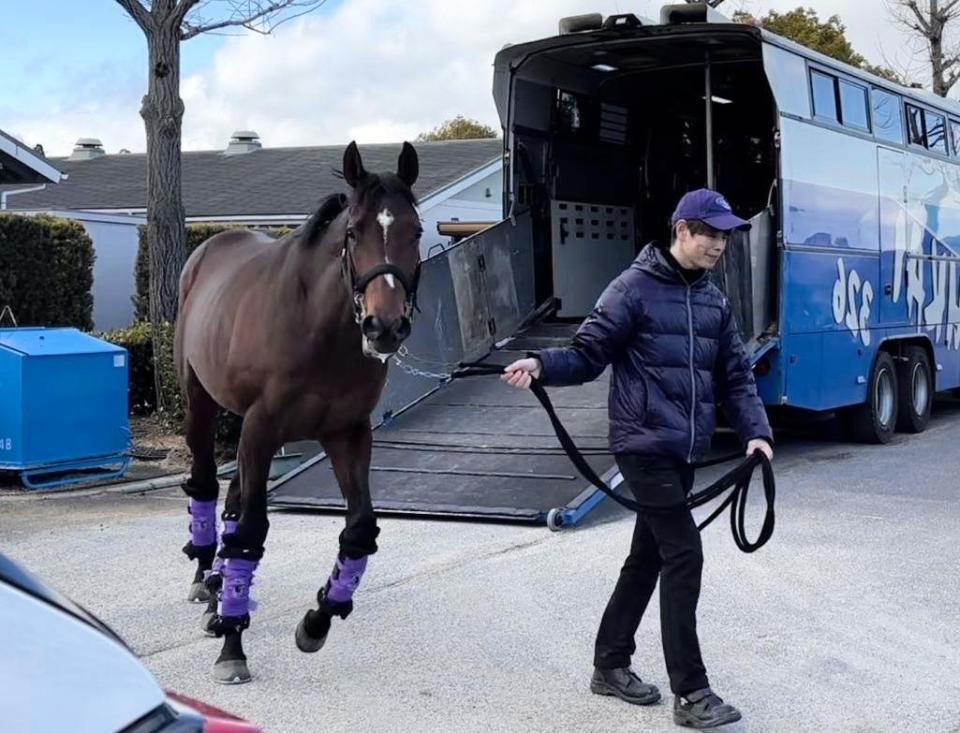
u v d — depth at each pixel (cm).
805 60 1143
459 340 1112
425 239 2350
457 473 922
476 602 656
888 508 912
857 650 574
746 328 1059
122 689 184
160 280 1317
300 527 859
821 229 1166
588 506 842
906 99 1390
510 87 1177
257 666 554
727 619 623
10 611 187
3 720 168
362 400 527
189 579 716
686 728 472
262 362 526
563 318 1244
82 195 2592
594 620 621
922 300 1403
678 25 1085
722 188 1342
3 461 1008
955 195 1520
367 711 496
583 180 1279
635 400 473
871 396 1273
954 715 491
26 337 1025
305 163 2702
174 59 1300
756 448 473
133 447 1188
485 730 475
